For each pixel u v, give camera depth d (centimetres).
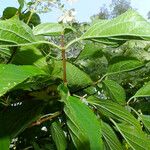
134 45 53
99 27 27
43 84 32
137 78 53
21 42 27
